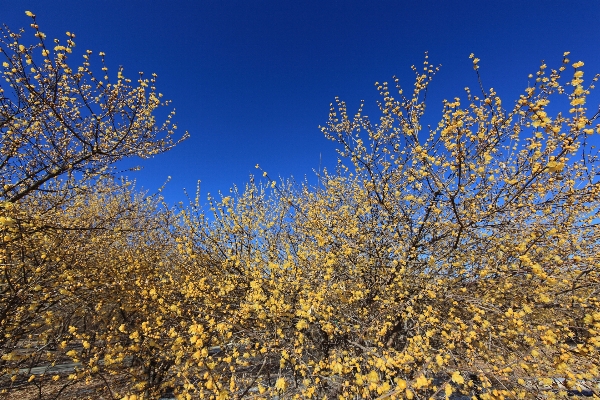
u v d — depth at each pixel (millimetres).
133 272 5969
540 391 3146
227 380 3791
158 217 6234
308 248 5211
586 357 3078
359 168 5133
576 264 3441
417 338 3609
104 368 4332
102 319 6586
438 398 3064
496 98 3820
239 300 5004
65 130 4871
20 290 4387
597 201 3689
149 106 4887
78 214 7863
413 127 4504
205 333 3305
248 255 5203
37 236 4902
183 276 5340
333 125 5207
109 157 5254
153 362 5012
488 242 4043
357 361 3418
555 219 3785
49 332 5082
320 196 6512
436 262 4699
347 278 5055
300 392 3359
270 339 3979
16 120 4410
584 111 2787
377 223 5172
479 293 4223
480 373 3246
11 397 5434
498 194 4012
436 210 4258
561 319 3750
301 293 4418
